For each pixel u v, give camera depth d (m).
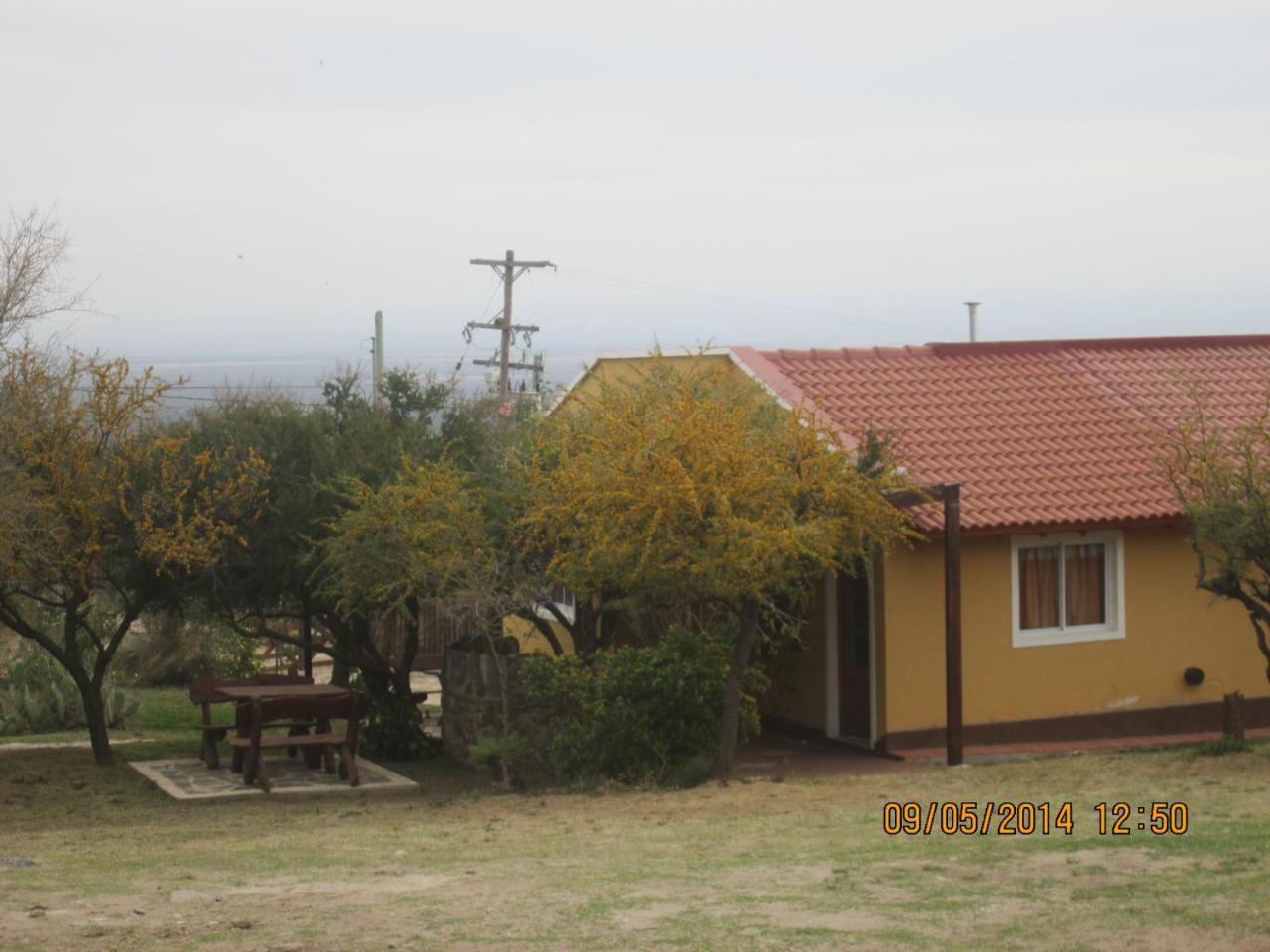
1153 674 19.30
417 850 11.82
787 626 17.41
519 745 17.00
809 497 14.90
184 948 7.98
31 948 8.01
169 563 18.33
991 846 10.80
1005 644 18.48
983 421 20.30
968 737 18.23
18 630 18.78
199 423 19.27
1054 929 8.11
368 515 17.28
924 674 18.05
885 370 21.27
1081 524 18.28
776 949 7.77
